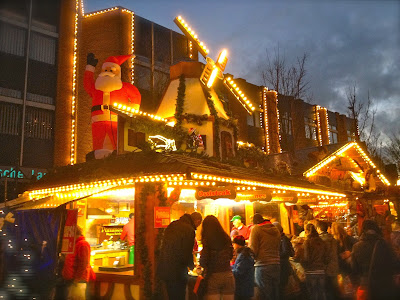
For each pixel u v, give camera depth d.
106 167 8.27
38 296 6.90
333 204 16.89
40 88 16.17
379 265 5.43
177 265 5.54
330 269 7.23
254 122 26.30
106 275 7.86
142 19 20.12
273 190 10.58
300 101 28.77
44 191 9.55
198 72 12.96
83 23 18.98
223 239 5.88
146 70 19.86
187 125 11.84
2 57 15.38
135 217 7.75
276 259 7.11
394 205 18.53
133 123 9.53
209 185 8.27
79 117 17.23
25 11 16.25
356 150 17.33
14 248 7.26
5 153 14.81
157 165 7.61
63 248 6.95
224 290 5.79
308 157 17.00
